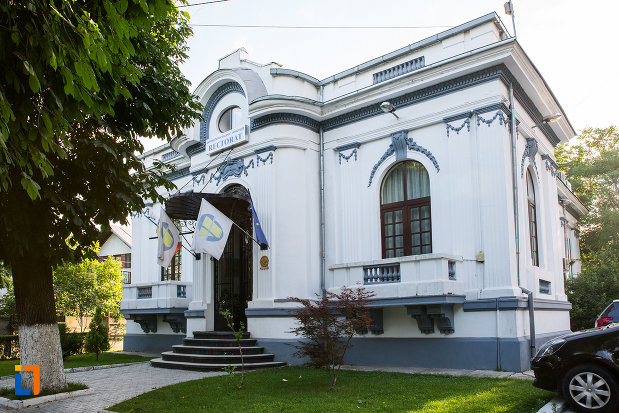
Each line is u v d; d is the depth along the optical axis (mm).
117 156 9180
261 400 8625
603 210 29297
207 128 17578
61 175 9312
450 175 13039
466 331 12094
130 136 10078
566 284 18297
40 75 6039
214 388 9820
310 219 15109
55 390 9664
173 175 20875
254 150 15648
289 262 14523
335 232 15047
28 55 5828
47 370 9680
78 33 5707
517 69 12883
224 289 16453
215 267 16812
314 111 15375
